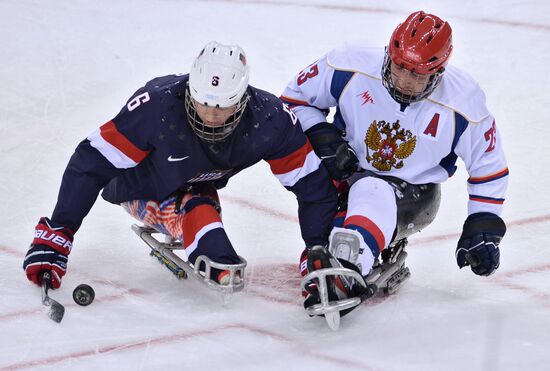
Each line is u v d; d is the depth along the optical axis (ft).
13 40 69.77
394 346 36.40
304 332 37.24
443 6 80.94
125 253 43.98
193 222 38.55
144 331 36.60
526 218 49.08
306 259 39.42
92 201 38.70
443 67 37.55
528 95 64.80
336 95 40.57
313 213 40.09
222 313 38.45
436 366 34.99
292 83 41.93
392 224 38.47
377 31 75.77
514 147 57.26
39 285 39.06
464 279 42.91
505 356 35.88
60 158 53.88
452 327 38.14
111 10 77.20
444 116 38.99
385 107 39.50
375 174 40.83
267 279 42.24
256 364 34.71
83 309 38.04
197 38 72.64
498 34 75.56
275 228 47.83
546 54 72.08
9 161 53.06
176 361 34.63
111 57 68.28
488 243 39.32
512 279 42.86
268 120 37.58
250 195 51.16
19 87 62.28
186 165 37.47
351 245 37.04
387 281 40.32
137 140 36.99
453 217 49.65
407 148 39.68
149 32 73.20
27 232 45.52
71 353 34.83
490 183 40.11
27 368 33.81
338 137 40.45
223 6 79.41
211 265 37.50
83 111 59.72
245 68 35.55
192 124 36.06
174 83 36.94
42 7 76.84
